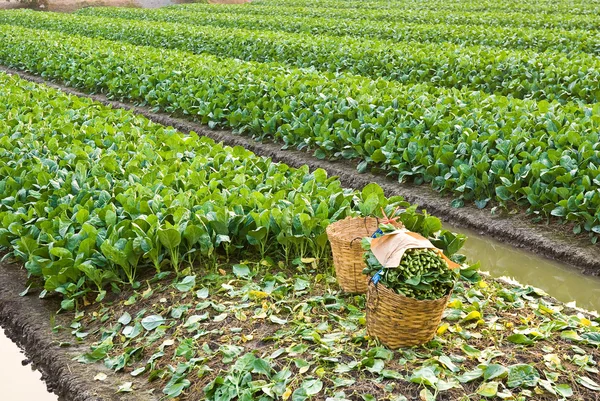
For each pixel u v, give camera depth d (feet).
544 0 110.42
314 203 23.75
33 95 45.55
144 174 27.07
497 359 16.58
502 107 35.37
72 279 21.36
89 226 21.89
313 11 108.27
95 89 57.06
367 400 15.03
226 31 77.82
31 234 23.57
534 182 28.19
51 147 32.01
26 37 77.71
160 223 22.77
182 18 106.73
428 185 31.96
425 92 39.70
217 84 46.42
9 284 23.53
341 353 16.97
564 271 25.38
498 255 27.53
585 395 15.28
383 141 33.45
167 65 54.13
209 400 15.84
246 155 30.78
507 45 62.64
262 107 42.27
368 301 17.17
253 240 22.26
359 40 64.39
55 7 155.94
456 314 18.58
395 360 16.58
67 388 17.76
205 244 21.84
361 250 19.29
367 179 33.42
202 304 19.90
